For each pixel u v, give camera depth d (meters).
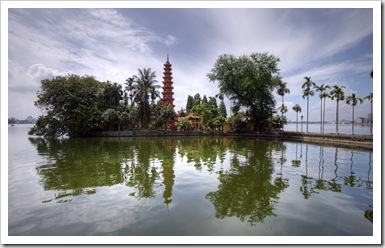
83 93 40.75
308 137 31.14
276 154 17.30
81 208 6.19
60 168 11.73
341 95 29.94
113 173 10.53
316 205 6.48
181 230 4.93
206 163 13.30
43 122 38.91
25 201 6.74
